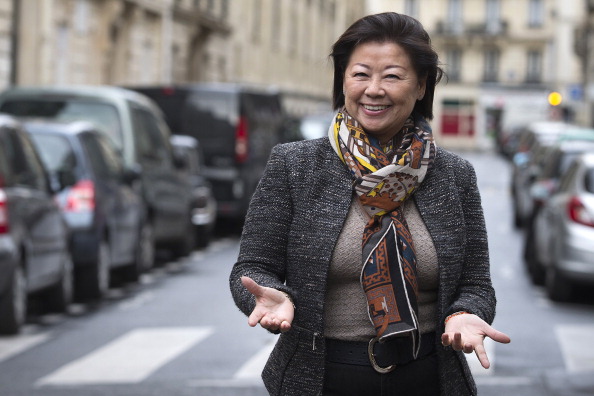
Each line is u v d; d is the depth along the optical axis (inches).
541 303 619.8
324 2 3395.7
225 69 2330.2
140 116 753.6
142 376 401.7
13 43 1270.9
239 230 1104.8
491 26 3996.1
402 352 171.3
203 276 737.6
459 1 4035.4
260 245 173.8
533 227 720.3
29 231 499.5
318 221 171.9
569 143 835.4
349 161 172.7
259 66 2625.5
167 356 443.5
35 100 722.2
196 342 477.1
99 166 633.0
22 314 494.3
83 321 539.2
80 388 379.9
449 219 173.8
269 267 173.8
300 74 3085.6
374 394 172.2
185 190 831.1
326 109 2832.2
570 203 611.8
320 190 173.6
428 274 172.9
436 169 176.1
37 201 518.3
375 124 173.0
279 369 174.6
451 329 166.2
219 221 1114.1
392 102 172.4
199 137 1012.5
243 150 1007.6
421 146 172.2
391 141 176.9
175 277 730.2
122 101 723.4
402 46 172.2
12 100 723.4
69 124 622.5
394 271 169.2
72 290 609.6
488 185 1860.2
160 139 787.4
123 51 1672.0
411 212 174.4
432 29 4025.6
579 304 618.2
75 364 425.1
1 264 468.8
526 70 4003.4
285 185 174.9
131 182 676.1
